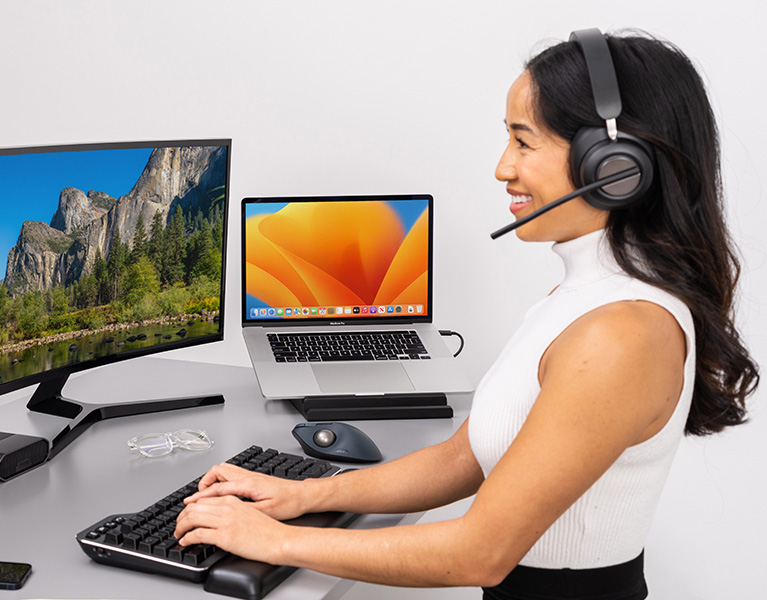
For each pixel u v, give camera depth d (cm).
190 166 159
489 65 201
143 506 117
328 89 209
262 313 179
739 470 203
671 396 86
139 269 153
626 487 91
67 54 221
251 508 100
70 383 174
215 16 211
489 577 87
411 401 160
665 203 88
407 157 208
